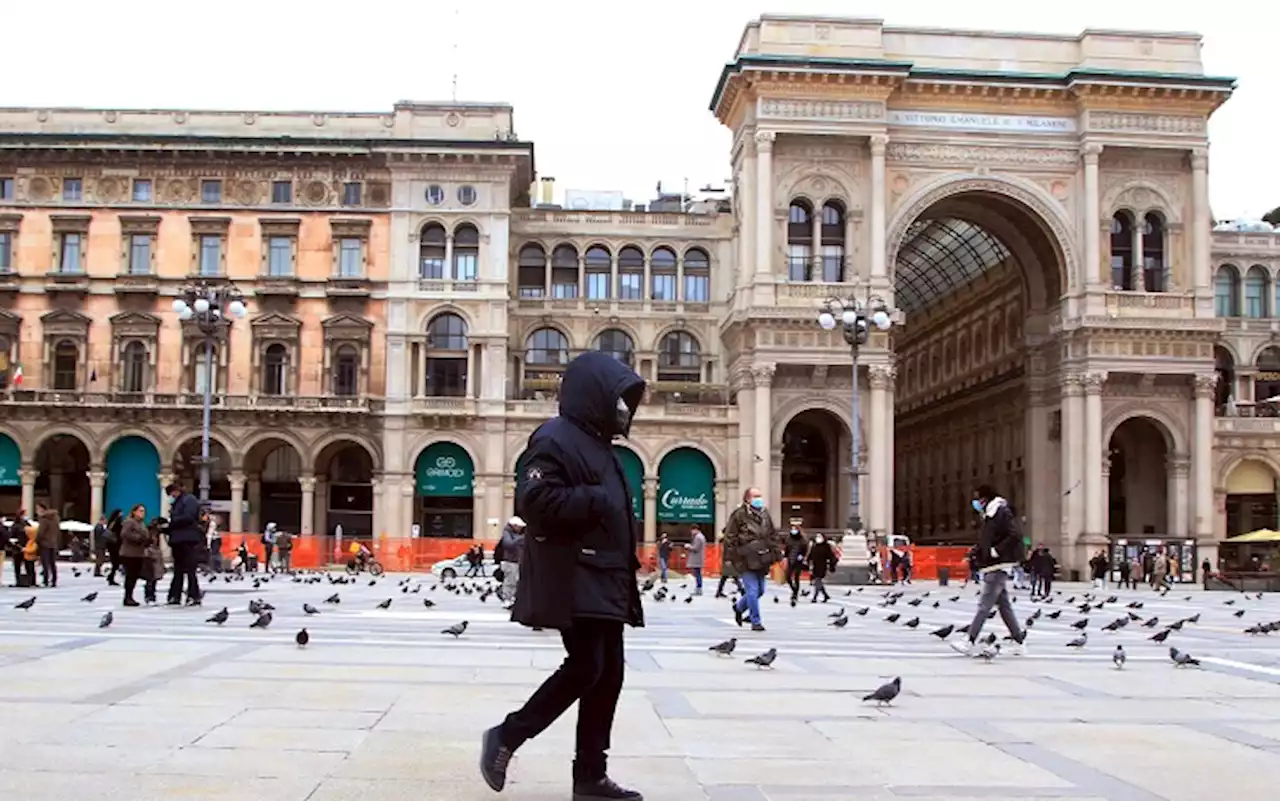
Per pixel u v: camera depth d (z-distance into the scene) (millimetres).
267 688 14312
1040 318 81000
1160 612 38562
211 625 23734
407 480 75125
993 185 76688
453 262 76625
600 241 81188
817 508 82875
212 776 9383
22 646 18469
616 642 8820
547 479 8461
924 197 76188
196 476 77500
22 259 75812
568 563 8531
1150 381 76188
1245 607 43219
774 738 11617
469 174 76750
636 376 8891
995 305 89375
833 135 74438
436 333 76625
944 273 96500
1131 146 76562
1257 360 90812
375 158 76125
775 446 74000
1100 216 76625
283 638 21219
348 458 78188
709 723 12461
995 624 29953
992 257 87250
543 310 79938
